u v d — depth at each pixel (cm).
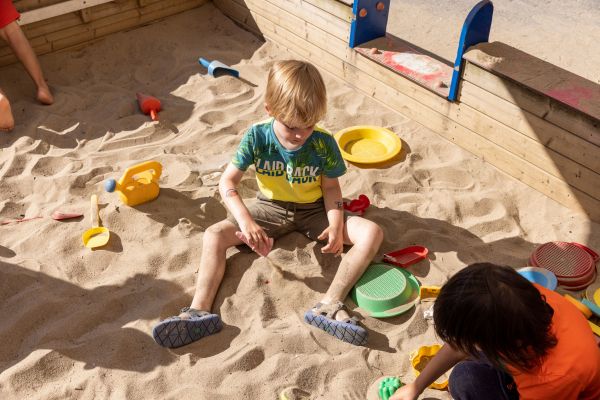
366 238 266
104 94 394
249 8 456
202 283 255
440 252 283
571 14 481
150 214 296
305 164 265
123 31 452
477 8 313
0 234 286
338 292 253
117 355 232
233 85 404
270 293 259
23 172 326
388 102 381
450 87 336
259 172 273
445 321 154
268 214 278
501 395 183
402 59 370
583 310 248
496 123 323
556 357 156
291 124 242
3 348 234
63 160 335
